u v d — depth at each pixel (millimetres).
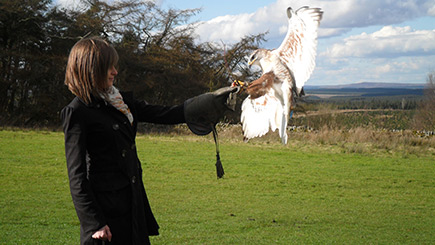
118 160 3105
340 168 14125
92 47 3023
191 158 14922
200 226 7309
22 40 28406
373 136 21750
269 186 11086
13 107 28016
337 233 7152
